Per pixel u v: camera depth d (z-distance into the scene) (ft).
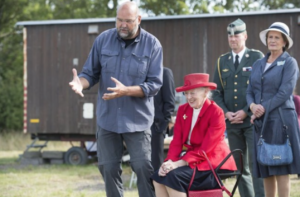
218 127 18.21
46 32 46.80
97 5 81.15
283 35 19.69
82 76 19.66
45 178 36.47
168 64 44.19
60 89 46.44
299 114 24.70
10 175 37.93
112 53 19.52
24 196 29.14
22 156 47.11
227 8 82.58
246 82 23.04
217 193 17.53
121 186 20.06
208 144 18.01
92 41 45.70
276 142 18.93
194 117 18.78
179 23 43.91
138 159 19.56
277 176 19.26
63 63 46.44
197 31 43.60
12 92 79.36
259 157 19.06
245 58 23.25
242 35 23.25
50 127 46.60
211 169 17.71
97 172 39.70
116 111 19.42
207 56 43.37
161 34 44.32
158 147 24.04
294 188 29.58
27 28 47.24
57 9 81.87
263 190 22.15
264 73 19.89
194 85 18.29
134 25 18.88
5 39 83.10
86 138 46.37
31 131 46.96
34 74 47.09
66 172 39.70
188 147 18.84
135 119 19.43
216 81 23.90
